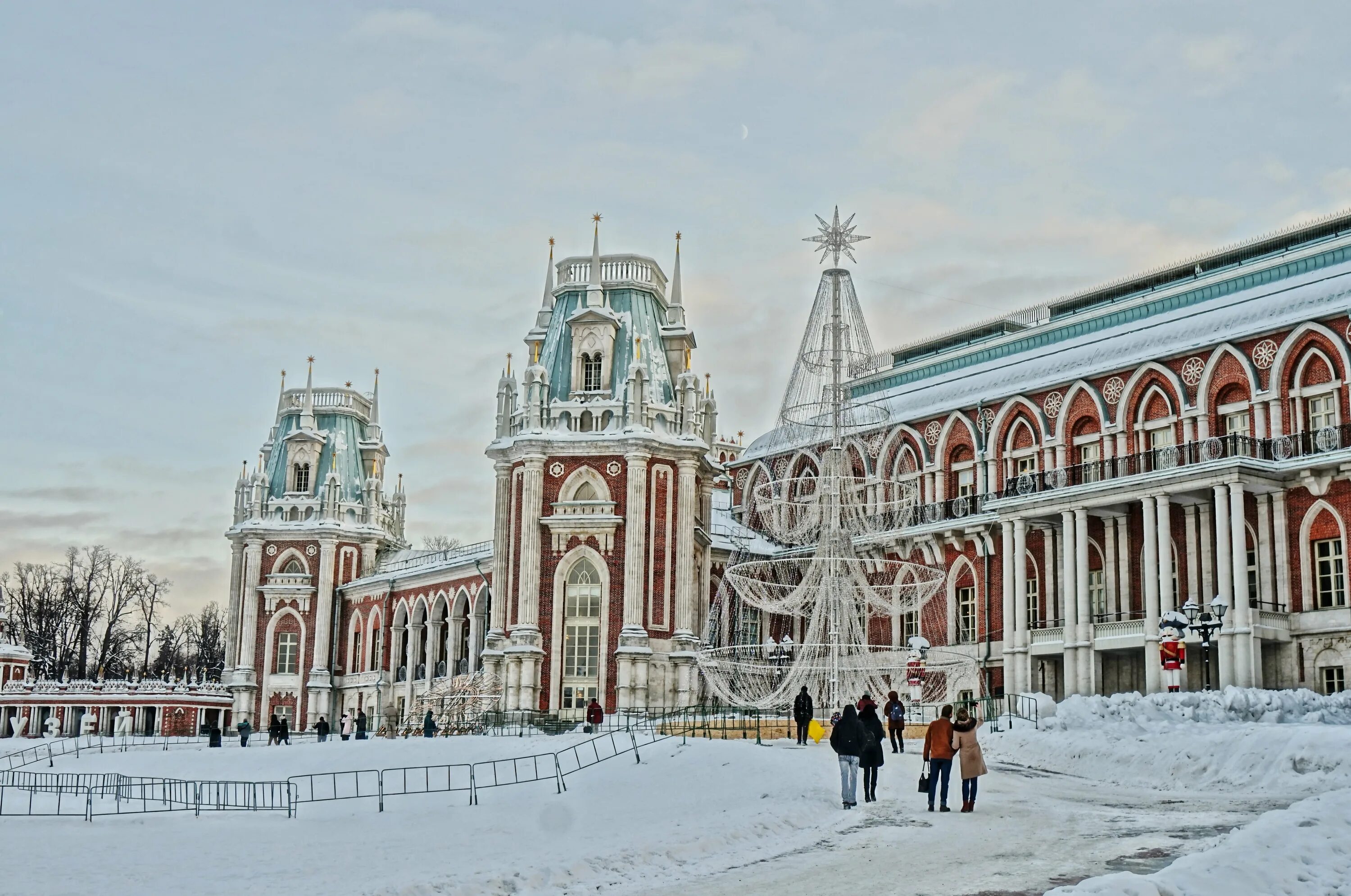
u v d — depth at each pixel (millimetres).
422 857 24016
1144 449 62125
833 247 50969
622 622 65188
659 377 70125
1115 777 36000
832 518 50750
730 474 84125
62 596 126062
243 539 95500
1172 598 56531
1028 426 67562
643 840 24609
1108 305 67312
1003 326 74562
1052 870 19656
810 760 36656
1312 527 54625
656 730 51812
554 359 70125
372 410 101125
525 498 66875
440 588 84812
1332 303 55438
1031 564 65625
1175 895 15625
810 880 19734
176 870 23156
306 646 93500
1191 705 44750
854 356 51000
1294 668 54031
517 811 32188
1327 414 55438
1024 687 61812
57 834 31328
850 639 50344
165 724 90812
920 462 72500
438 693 72562
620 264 72188
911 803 29359
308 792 46312
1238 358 58219
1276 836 19062
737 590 54969
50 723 90875
